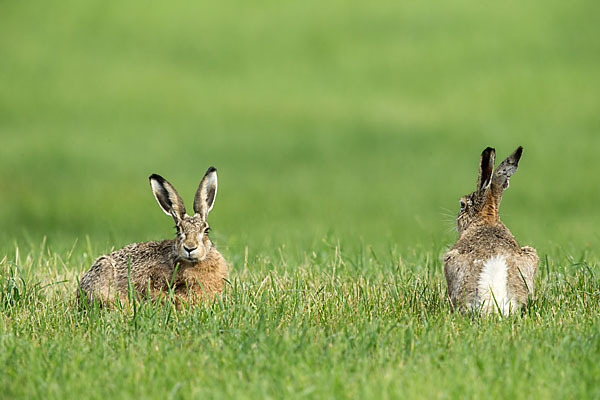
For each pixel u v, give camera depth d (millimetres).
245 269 36688
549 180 96812
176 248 31672
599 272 33844
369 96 145625
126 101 146000
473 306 28500
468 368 22812
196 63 165500
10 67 161000
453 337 25828
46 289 34625
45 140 121688
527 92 142500
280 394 21062
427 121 132250
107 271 32531
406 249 46875
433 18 180250
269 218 76312
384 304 31156
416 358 23859
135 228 68188
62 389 21688
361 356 23984
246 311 28516
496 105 137625
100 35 179250
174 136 126375
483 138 121875
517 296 28500
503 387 21469
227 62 165625
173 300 31453
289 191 95000
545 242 50406
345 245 48781
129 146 119812
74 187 94562
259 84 153875
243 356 23797
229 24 183500
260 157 115250
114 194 89938
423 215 79938
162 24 185125
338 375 21891
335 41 172500
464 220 32094
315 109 140375
